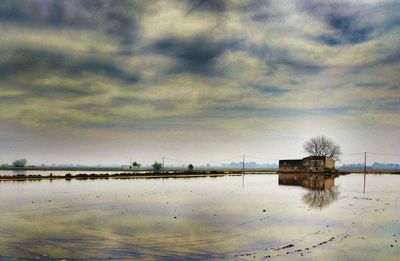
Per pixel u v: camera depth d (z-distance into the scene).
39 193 47.94
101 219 27.41
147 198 42.53
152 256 17.41
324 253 18.25
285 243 20.25
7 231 22.83
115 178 90.75
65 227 24.16
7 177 83.12
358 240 21.12
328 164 139.75
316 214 30.75
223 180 87.06
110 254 17.73
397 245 19.95
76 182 72.31
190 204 36.94
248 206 35.66
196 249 18.75
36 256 17.34
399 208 35.16
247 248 19.03
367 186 66.62
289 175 121.31
